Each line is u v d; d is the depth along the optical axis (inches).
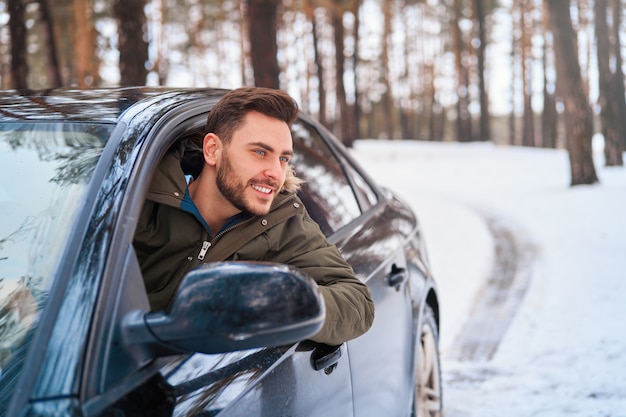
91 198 57.0
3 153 64.4
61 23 1422.2
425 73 2834.6
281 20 1771.7
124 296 50.6
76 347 46.6
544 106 2217.0
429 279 121.0
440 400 128.7
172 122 67.9
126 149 61.5
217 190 67.6
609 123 962.1
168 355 50.9
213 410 52.1
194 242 66.1
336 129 2337.6
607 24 963.3
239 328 46.4
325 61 2418.8
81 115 68.1
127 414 46.1
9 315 51.1
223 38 2233.0
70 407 43.9
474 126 3196.4
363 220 105.7
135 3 381.7
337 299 64.1
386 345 91.1
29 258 54.0
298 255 68.7
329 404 69.5
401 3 2442.2
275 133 64.7
